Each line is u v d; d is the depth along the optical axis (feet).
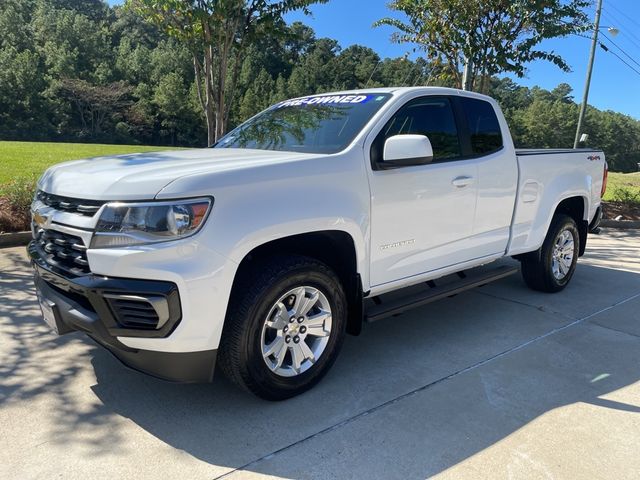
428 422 9.80
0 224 22.66
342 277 11.53
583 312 16.30
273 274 9.61
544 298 17.67
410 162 11.02
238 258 9.04
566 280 18.40
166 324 8.57
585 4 32.96
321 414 10.00
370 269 11.48
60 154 61.82
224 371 9.80
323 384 11.21
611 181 66.18
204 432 9.32
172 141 271.69
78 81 240.32
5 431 9.20
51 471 8.16
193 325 8.73
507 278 20.17
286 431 9.41
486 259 14.88
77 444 8.88
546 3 30.63
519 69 33.35
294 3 27.17
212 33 26.81
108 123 255.29
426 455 8.79
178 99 260.62
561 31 31.71
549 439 9.33
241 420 9.73
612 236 31.71
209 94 28.71
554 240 17.33
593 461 8.73
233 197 9.04
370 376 11.64
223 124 29.30
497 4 31.01
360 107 12.60
